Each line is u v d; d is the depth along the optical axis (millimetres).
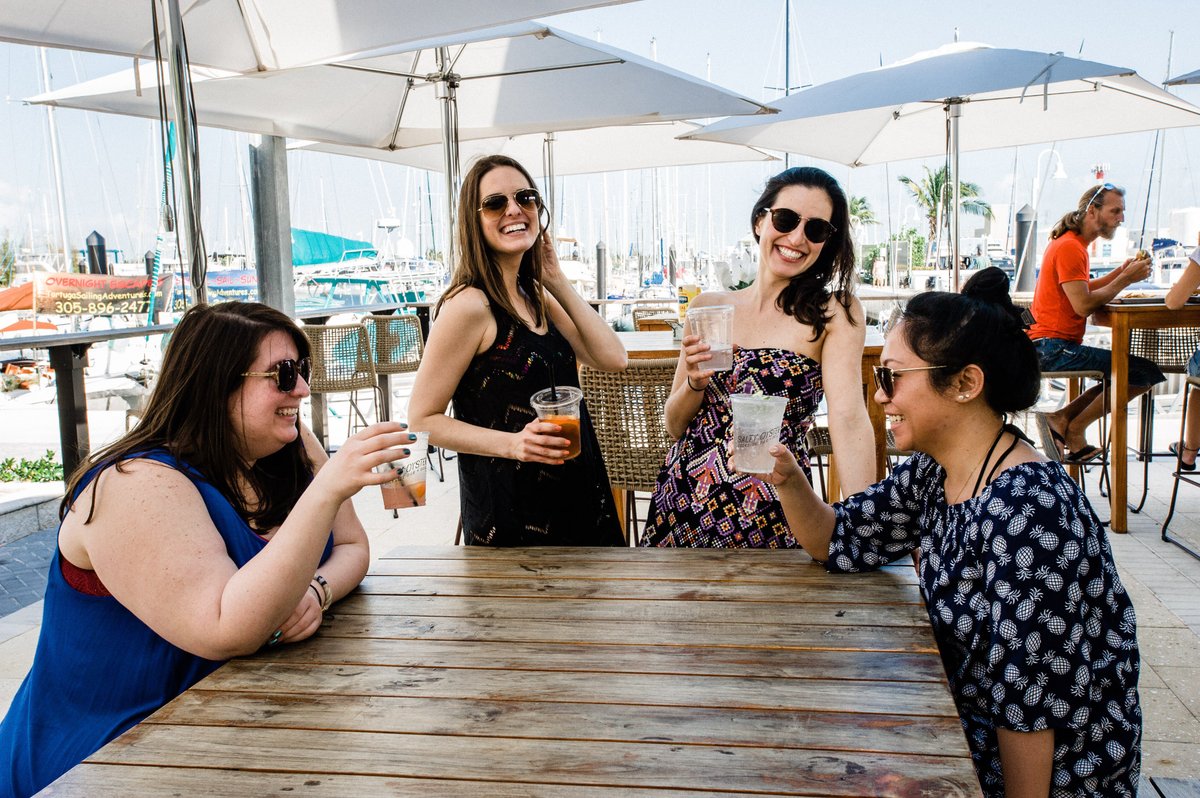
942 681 1283
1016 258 9234
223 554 1446
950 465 1586
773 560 1899
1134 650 1416
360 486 1386
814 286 2252
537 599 1694
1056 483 1413
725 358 2176
